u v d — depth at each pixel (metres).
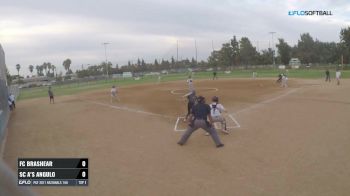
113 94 33.69
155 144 13.92
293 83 40.88
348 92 28.41
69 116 24.05
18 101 40.84
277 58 108.56
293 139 13.41
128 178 9.96
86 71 130.12
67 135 17.05
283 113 19.72
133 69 140.62
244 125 16.75
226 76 66.69
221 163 10.88
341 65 75.69
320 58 113.69
